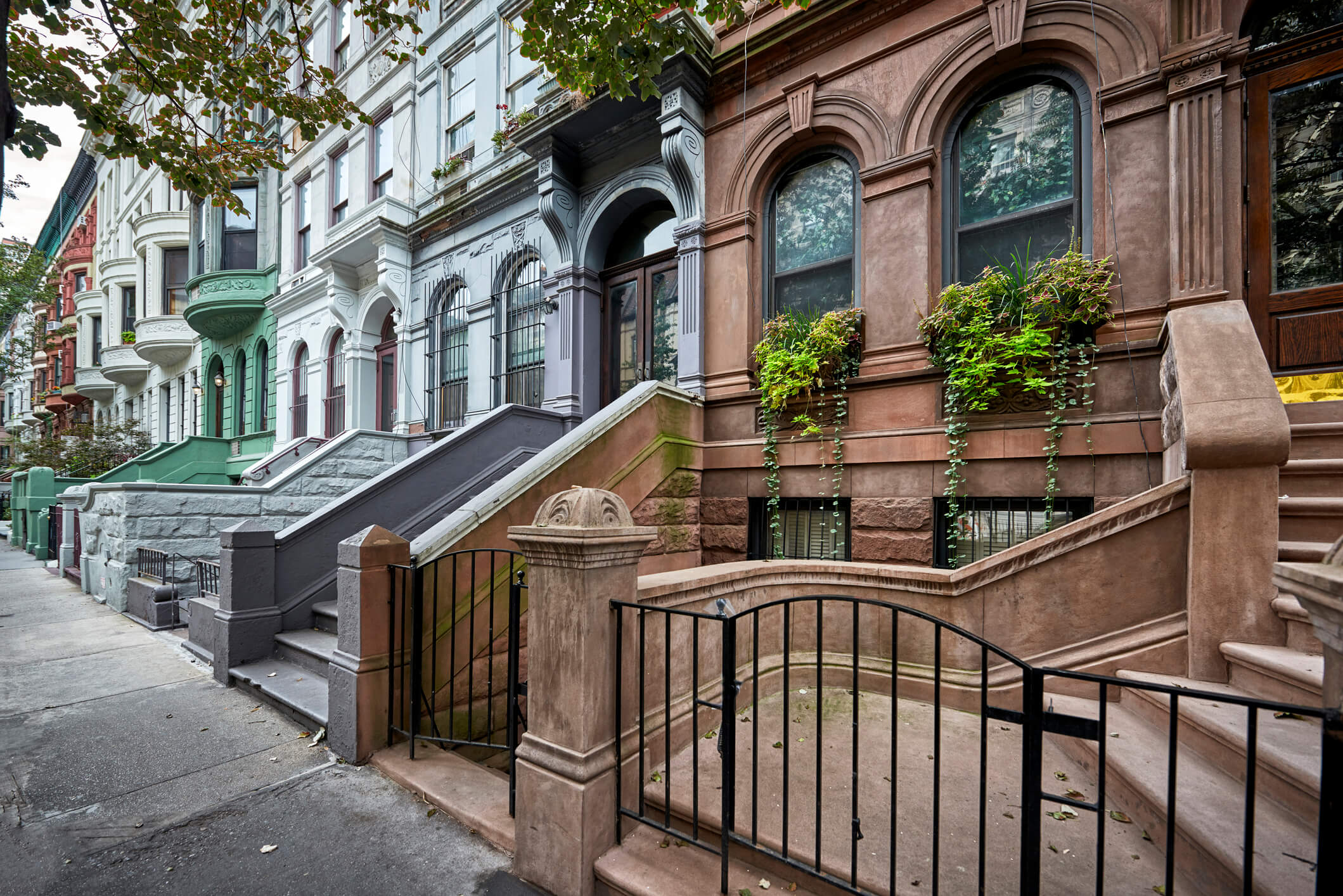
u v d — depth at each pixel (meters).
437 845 2.83
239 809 3.12
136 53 5.86
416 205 10.98
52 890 2.49
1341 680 1.26
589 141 7.85
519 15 8.78
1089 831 2.46
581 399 7.98
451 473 6.58
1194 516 3.01
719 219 6.70
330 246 11.18
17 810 3.11
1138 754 2.64
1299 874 1.80
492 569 3.46
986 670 1.72
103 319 24.53
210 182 5.84
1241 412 2.89
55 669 5.48
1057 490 4.60
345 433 9.26
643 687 2.59
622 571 2.77
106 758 3.69
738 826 2.51
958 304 4.95
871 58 5.79
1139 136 4.53
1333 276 4.10
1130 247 4.52
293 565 5.55
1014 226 5.21
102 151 5.29
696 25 6.37
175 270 19.27
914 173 5.48
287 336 13.61
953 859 2.28
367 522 5.97
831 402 5.79
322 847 2.80
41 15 4.59
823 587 4.32
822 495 5.80
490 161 9.79
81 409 29.66
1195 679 2.97
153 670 5.43
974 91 5.40
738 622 3.97
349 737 3.61
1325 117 4.14
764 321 6.56
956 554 5.17
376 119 11.95
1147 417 4.26
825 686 4.23
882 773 2.98
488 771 3.44
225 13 5.34
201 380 17.58
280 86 5.66
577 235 8.12
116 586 7.98
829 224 6.25
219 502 8.12
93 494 9.28
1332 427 3.55
